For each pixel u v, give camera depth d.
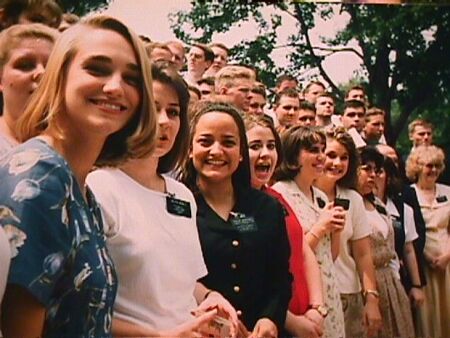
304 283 1.74
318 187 1.86
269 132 1.80
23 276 0.88
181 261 1.36
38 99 1.03
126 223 1.30
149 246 1.30
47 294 0.91
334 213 1.82
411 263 1.93
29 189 0.91
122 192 1.33
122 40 1.09
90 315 0.97
